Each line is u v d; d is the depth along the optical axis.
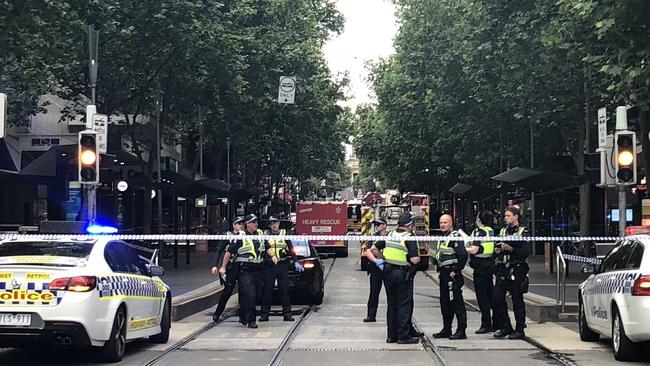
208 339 11.59
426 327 13.22
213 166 47.97
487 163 35.25
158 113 26.39
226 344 11.03
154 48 21.95
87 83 24.45
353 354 10.09
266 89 28.44
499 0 20.61
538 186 23.42
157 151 26.52
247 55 26.36
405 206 33.34
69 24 15.75
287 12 30.42
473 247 11.86
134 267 10.36
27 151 32.75
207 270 24.78
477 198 40.19
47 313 8.49
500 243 11.63
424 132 38.16
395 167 49.94
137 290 10.00
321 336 11.90
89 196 13.12
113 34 20.52
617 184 12.24
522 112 23.30
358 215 45.19
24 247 9.35
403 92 37.28
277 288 16.14
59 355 9.88
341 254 37.62
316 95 34.53
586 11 12.43
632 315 8.95
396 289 11.16
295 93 30.77
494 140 31.16
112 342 9.19
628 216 26.95
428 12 31.34
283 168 51.19
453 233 11.82
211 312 16.03
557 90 21.81
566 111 22.55
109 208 32.47
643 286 8.80
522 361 9.52
